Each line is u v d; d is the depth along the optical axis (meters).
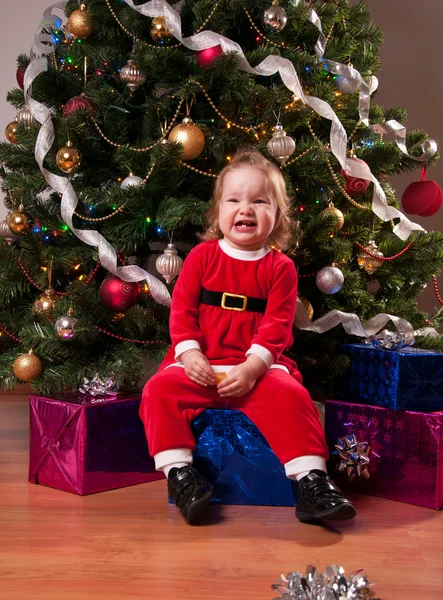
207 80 1.62
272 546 1.16
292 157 1.69
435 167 2.67
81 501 1.37
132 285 1.66
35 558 1.09
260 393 1.35
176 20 1.57
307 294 1.90
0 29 2.42
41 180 1.76
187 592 0.99
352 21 1.97
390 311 1.93
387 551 1.15
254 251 1.47
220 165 1.71
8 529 1.21
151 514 1.31
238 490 1.37
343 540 1.19
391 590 1.00
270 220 1.45
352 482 1.47
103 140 1.81
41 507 1.33
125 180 1.65
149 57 1.56
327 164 1.70
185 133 1.57
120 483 1.47
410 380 1.38
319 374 1.88
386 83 2.67
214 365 1.41
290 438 1.30
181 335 1.42
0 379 1.73
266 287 1.45
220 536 1.20
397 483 1.40
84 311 1.68
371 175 1.70
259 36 1.78
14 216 1.74
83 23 1.74
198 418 1.37
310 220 1.75
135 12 1.70
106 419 1.43
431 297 2.64
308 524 1.27
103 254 1.62
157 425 1.33
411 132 2.02
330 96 1.70
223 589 1.00
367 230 1.87
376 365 1.44
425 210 1.92
